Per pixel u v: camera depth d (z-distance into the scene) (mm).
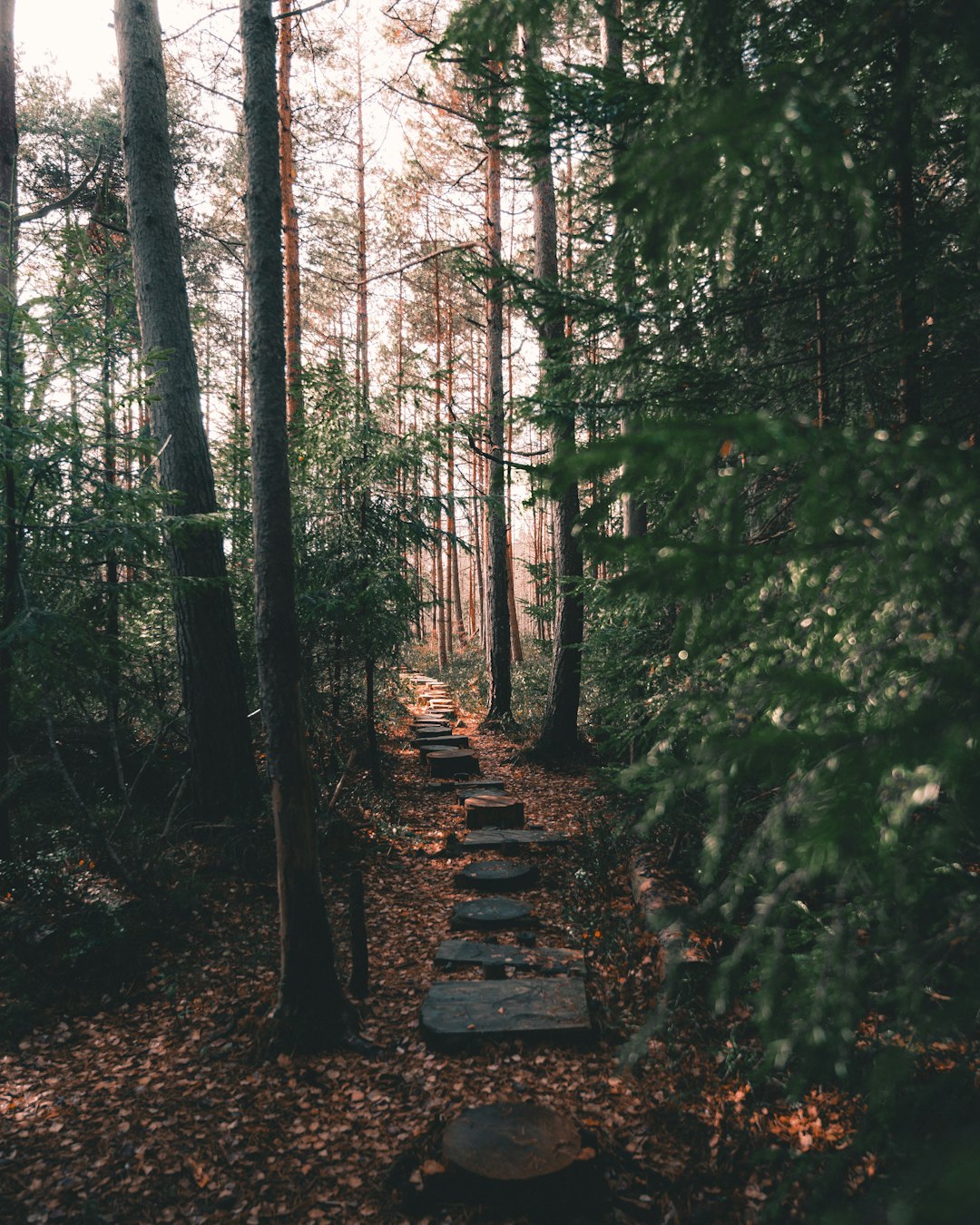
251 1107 3824
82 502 5738
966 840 1546
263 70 4117
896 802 1204
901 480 1421
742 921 4504
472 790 9633
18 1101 3881
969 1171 878
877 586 1500
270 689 4266
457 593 28062
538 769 10859
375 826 7977
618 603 4820
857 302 3207
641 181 1423
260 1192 3273
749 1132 3328
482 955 5316
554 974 5078
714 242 1568
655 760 1575
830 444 1244
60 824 6520
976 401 3146
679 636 1669
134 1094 3918
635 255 3088
